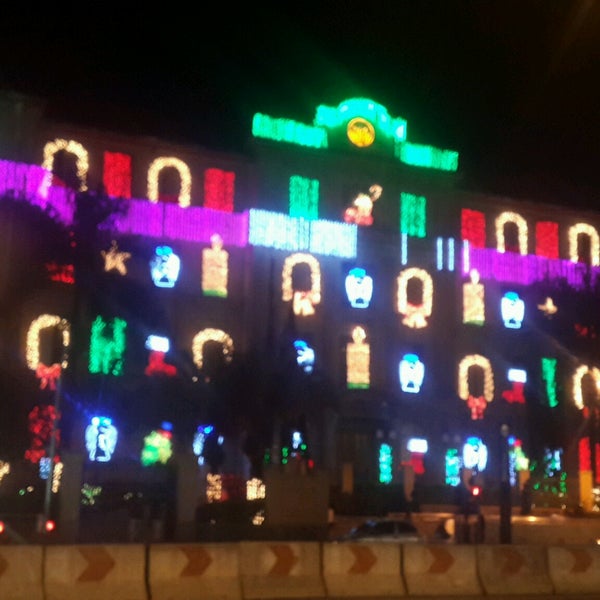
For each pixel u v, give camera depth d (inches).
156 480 1721.2
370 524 1161.4
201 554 649.6
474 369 2222.0
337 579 676.7
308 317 2074.3
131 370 1807.3
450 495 2009.1
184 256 2042.3
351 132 2202.3
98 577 622.5
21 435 1579.7
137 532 1158.3
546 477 2087.8
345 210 2178.9
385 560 690.2
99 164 2001.7
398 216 2217.0
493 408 2207.2
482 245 2305.6
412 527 1162.6
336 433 2015.3
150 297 1814.7
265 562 665.0
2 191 1820.9
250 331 2012.8
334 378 2066.9
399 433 2103.8
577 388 2190.0
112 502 1397.6
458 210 2297.0
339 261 2134.6
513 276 2295.8
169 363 1835.6
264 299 2043.6
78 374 1638.8
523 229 2349.9
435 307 2210.9
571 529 1505.9
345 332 2118.6
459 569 699.4
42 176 1875.0
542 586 710.5
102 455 1736.0
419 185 2247.8
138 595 626.2
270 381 1711.4
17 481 1547.7
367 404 2079.2
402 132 2262.6
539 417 2145.7
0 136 1886.1
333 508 1531.7
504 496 1122.0
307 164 2155.5
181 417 1721.2
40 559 617.0
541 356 2237.9
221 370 1723.7
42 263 1699.1
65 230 1697.8
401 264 2187.5
